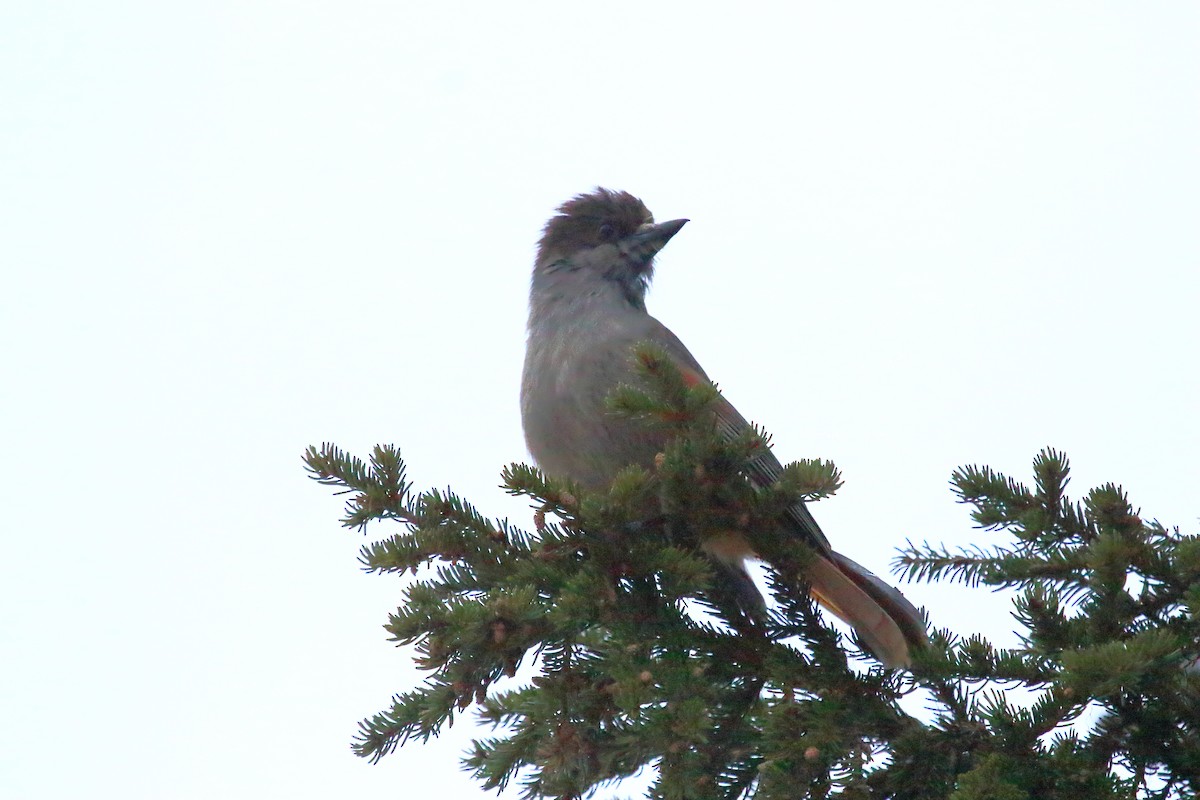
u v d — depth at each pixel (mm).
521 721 8805
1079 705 7352
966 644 8062
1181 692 7602
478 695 8133
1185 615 7711
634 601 8648
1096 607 7883
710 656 8844
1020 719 7586
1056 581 8859
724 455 8570
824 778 7977
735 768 8500
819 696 8391
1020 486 8883
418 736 8297
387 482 8867
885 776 7840
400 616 7852
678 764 7461
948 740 7824
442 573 8773
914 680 8133
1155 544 8336
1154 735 7594
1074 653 6883
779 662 8633
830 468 8664
